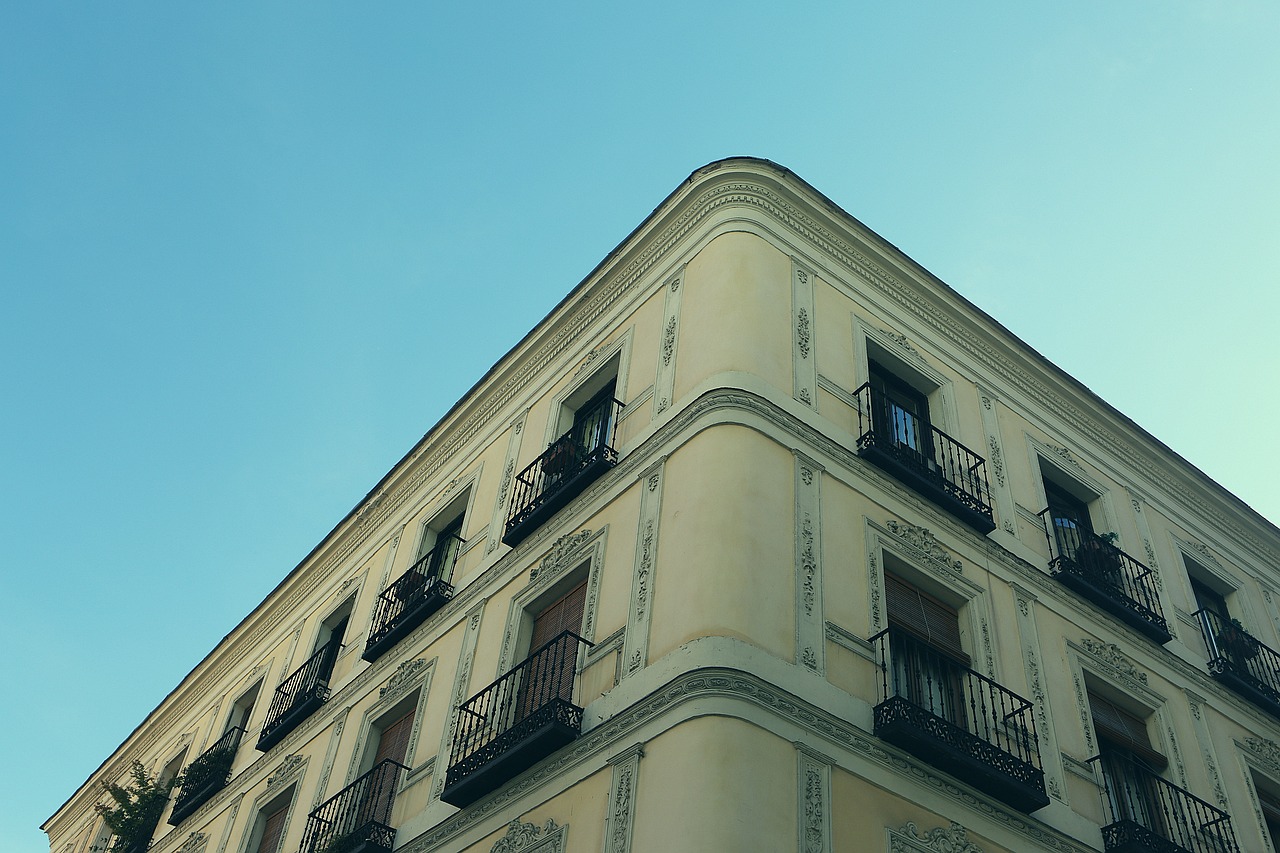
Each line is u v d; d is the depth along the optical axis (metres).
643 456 14.99
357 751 18.14
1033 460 18.47
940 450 16.70
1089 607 16.86
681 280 16.95
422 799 15.45
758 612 12.14
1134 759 15.77
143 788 25.16
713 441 13.76
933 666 13.91
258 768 21.58
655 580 13.22
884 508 14.79
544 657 14.76
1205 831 15.34
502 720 14.54
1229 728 17.62
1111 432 20.72
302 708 20.64
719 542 12.62
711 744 10.91
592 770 12.20
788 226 17.19
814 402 15.14
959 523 15.70
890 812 11.77
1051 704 14.86
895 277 18.33
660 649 12.37
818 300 16.69
